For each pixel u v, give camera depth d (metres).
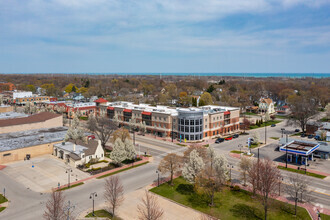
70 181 62.09
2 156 74.88
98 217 45.22
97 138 105.69
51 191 56.28
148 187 58.66
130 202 51.25
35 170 69.62
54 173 67.38
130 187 58.62
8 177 64.75
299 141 84.75
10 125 97.88
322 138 102.56
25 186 59.22
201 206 49.66
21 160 78.25
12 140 86.19
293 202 50.91
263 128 129.75
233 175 65.62
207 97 171.62
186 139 100.75
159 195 54.53
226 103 176.88
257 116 166.75
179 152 86.00
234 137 108.19
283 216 45.75
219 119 110.38
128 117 125.31
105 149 90.12
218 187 50.78
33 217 45.78
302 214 46.06
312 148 75.50
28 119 106.56
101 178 63.94
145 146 94.06
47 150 85.19
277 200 51.66
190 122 99.56
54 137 92.31
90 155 75.81
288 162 75.69
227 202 51.38
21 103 190.75
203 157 61.12
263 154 83.75
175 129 105.81
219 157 53.16
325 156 79.56
